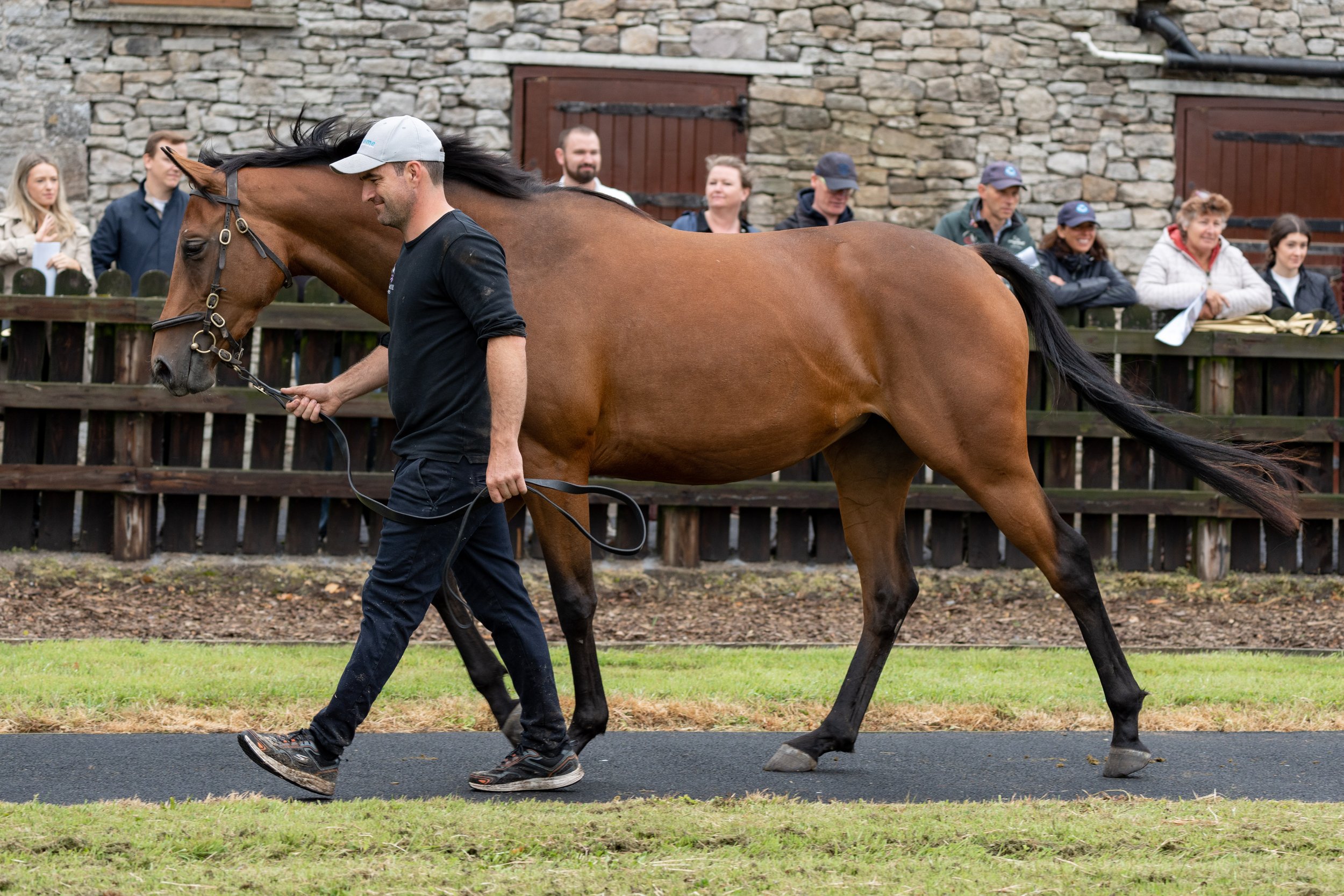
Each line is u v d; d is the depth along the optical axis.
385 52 15.26
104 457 10.34
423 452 5.07
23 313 10.10
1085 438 10.93
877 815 4.90
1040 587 10.51
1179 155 16.20
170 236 10.91
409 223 5.15
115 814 4.71
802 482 10.67
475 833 4.52
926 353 5.88
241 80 15.12
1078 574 5.95
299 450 10.42
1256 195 16.33
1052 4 15.91
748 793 5.40
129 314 10.18
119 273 10.20
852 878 4.14
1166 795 5.50
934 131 15.84
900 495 6.32
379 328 10.24
